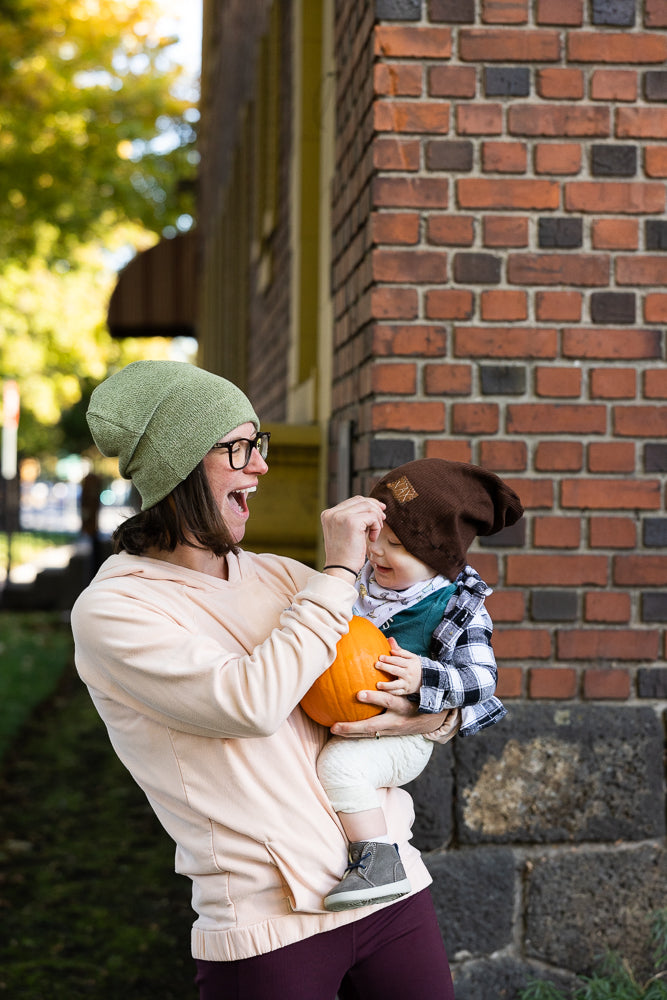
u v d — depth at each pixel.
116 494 27.12
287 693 1.79
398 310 3.18
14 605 13.91
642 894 3.19
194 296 13.64
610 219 3.23
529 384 3.22
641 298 3.24
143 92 12.77
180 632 1.86
